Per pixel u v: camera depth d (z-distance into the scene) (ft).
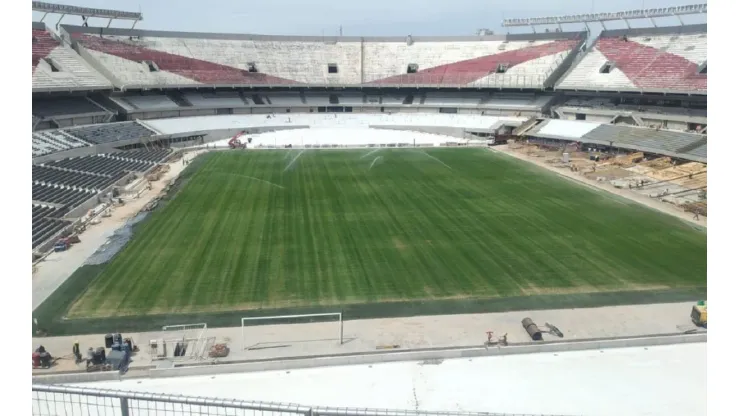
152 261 117.39
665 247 124.26
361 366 64.08
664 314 91.71
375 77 368.48
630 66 287.89
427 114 338.95
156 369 65.16
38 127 240.94
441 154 258.57
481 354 66.49
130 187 183.01
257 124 318.86
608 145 248.93
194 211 156.04
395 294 100.78
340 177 203.82
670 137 228.84
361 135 305.53
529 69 338.54
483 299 98.43
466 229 138.31
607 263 114.73
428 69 368.07
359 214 152.46
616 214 151.74
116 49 308.81
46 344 83.25
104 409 45.83
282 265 114.62
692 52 270.87
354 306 96.17
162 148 265.95
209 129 298.35
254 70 352.90
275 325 89.40
